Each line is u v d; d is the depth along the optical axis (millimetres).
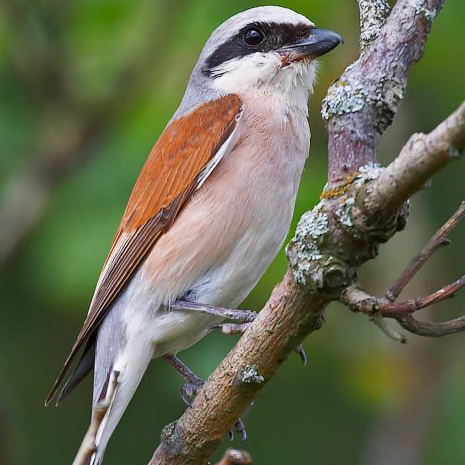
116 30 11742
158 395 12078
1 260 10875
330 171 6316
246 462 6781
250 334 6809
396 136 12570
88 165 11188
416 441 11891
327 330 11820
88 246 10742
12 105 11445
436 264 12812
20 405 12359
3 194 11062
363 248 6180
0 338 11938
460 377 11656
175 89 11562
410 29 6500
